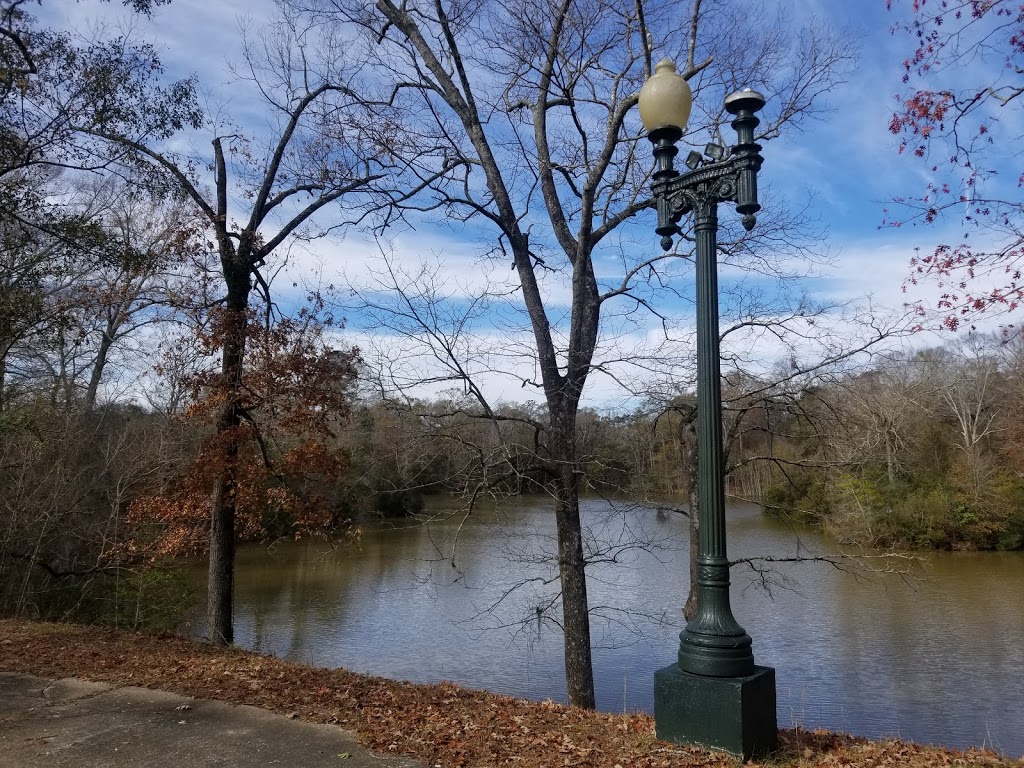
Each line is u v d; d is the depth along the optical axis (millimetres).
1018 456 31844
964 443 32750
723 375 10391
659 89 5758
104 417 20750
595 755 5492
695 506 10570
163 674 7980
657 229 5855
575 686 10148
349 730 6117
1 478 16391
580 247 10945
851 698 13758
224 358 11945
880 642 17078
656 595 18891
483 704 7332
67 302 14391
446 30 11359
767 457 10516
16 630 10734
